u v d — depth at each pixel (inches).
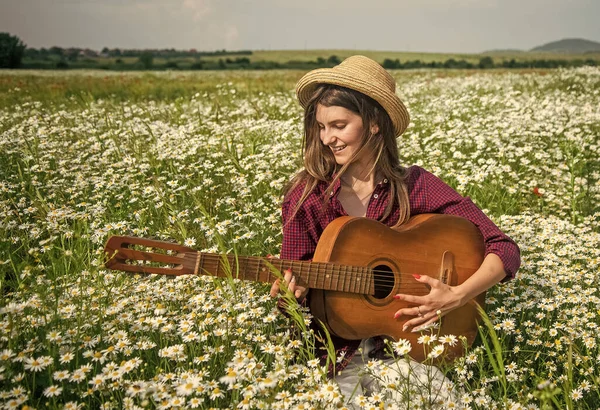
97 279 123.3
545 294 136.8
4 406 85.6
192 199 187.2
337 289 109.7
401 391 97.7
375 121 113.3
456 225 119.2
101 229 152.8
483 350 116.8
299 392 93.0
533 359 117.1
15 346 97.8
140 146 235.5
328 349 97.3
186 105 390.3
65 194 196.5
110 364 95.1
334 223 114.4
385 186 120.2
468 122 310.8
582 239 170.6
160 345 107.7
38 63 3390.7
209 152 236.5
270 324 114.9
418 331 113.6
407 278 115.6
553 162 257.1
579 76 709.9
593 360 114.6
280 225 169.6
